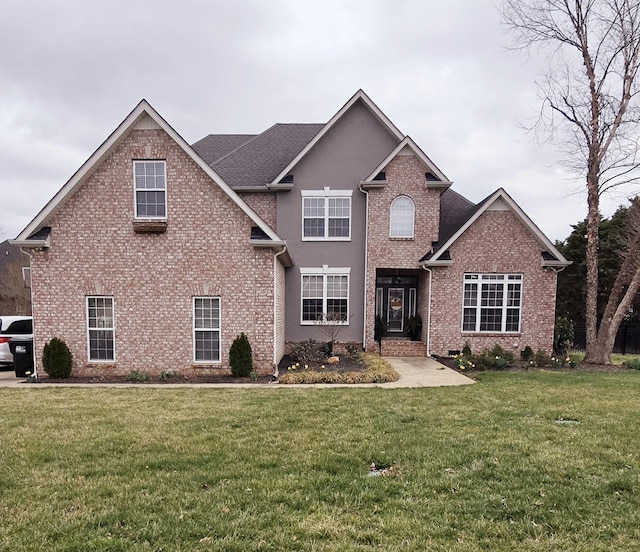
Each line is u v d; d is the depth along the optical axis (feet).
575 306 97.60
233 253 37.93
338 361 43.11
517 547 10.47
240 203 37.52
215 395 28.60
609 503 12.71
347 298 52.95
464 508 12.32
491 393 28.78
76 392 30.09
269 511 12.14
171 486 13.85
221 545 10.43
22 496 13.25
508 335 48.88
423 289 52.80
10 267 104.47
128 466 15.60
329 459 16.16
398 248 51.62
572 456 16.52
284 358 47.73
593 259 47.29
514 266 48.60
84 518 11.86
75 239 37.52
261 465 15.65
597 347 46.19
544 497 13.02
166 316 37.88
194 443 18.20
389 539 10.76
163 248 37.86
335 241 52.75
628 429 20.15
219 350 38.32
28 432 19.94
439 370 40.42
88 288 37.55
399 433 19.45
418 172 51.26
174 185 37.65
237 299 38.04
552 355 48.93
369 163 52.80
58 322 37.73
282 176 51.85
